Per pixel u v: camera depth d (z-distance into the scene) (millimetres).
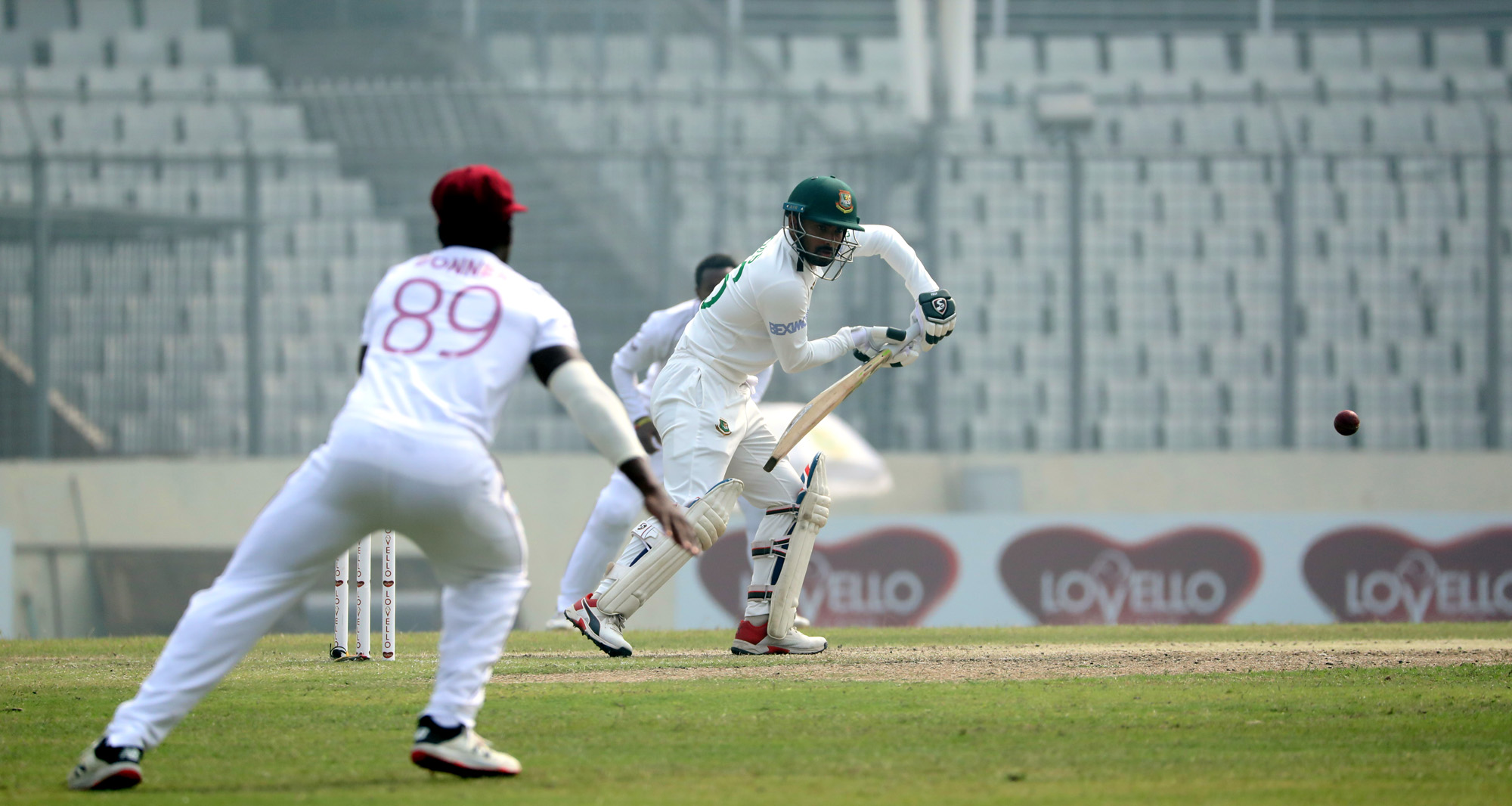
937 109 60625
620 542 23766
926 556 44812
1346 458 55125
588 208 63688
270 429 61844
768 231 63188
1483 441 65812
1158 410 66438
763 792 9070
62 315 60656
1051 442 65250
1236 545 44688
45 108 66250
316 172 64188
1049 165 68375
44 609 51938
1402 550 44531
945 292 17469
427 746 9430
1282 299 57281
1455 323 67375
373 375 9430
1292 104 69938
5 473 52094
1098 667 16109
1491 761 10148
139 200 61906
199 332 61219
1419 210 68188
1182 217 68562
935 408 57000
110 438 60312
